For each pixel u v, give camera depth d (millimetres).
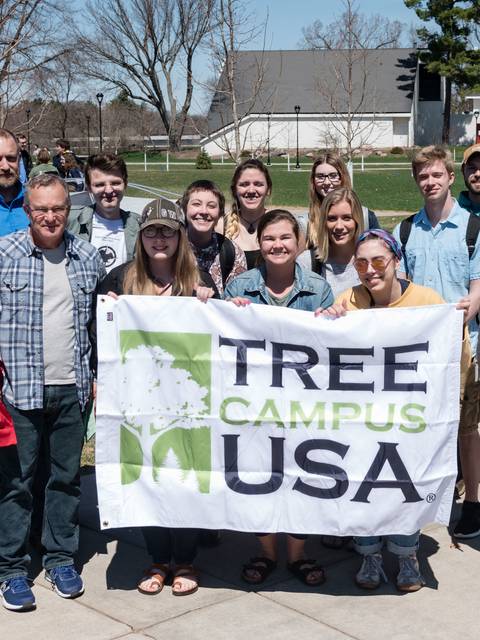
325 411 3920
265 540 4129
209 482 3965
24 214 4789
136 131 56562
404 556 4035
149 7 51562
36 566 4328
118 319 3934
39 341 3891
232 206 5277
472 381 4441
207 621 3742
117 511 3984
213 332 3920
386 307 4090
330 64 53219
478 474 4586
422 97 60312
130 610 3852
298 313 3893
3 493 3955
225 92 16656
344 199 4434
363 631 3656
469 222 4598
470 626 3713
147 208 3953
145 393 3959
